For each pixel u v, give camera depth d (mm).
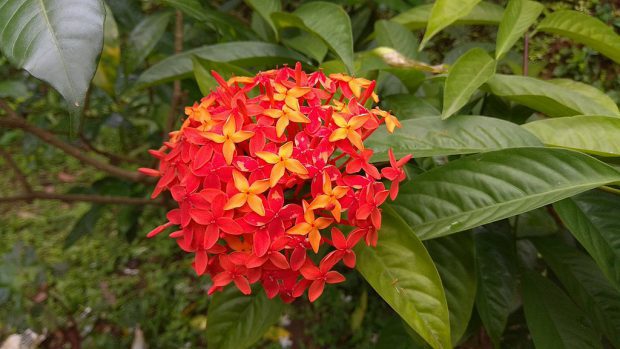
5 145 1237
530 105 361
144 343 788
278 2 428
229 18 468
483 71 338
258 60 415
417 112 390
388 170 293
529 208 276
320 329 799
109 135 1125
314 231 277
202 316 840
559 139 322
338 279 297
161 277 919
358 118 290
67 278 928
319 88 343
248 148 306
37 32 232
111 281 928
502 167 294
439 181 305
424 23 466
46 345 785
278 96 300
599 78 494
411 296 285
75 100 225
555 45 500
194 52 410
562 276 401
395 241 298
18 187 1176
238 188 275
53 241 1037
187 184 289
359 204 281
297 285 301
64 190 1152
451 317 336
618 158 316
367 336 757
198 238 297
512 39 356
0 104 540
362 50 549
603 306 386
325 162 282
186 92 628
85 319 824
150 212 1040
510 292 392
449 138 319
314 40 445
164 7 567
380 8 559
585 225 313
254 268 293
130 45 487
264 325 362
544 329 381
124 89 523
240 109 291
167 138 577
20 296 701
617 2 483
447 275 343
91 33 231
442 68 377
